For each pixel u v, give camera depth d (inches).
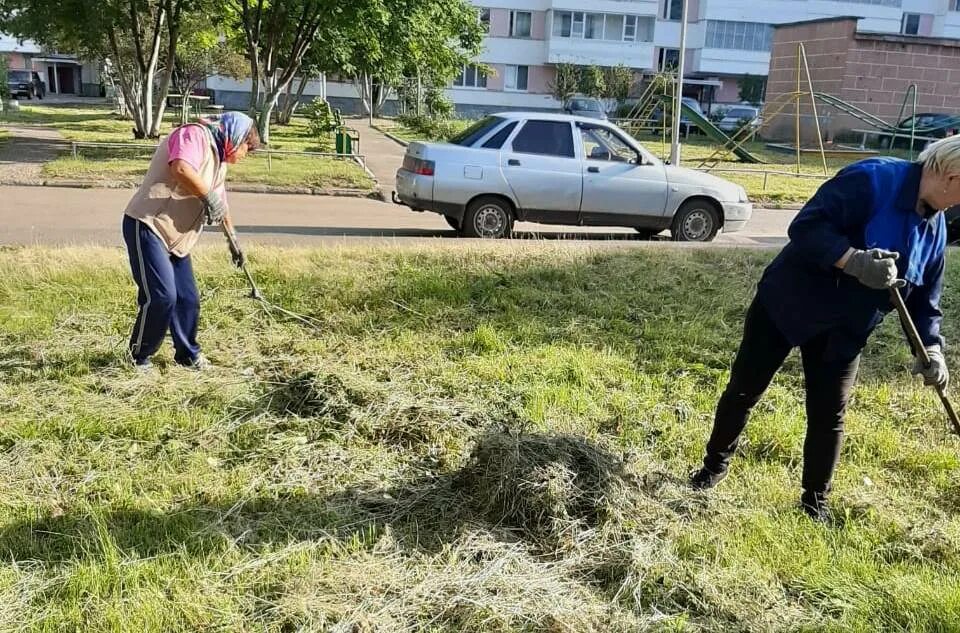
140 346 177.3
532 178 395.2
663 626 104.5
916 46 1229.1
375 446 149.8
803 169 915.4
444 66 1120.2
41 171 576.1
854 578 115.8
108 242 337.7
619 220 412.2
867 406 181.8
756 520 129.3
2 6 807.7
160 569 108.3
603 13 1861.5
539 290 265.3
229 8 884.0
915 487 146.2
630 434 159.0
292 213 477.4
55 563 109.0
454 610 104.7
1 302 219.9
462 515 126.3
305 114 1456.7
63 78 2513.5
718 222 426.3
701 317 244.2
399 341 207.8
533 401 169.9
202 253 275.9
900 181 109.6
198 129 171.5
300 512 126.3
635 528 122.7
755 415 171.3
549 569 114.7
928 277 117.8
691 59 1969.7
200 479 133.7
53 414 153.2
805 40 1306.6
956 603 108.5
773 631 104.4
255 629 99.4
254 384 174.7
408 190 398.6
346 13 754.8
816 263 112.3
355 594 106.3
